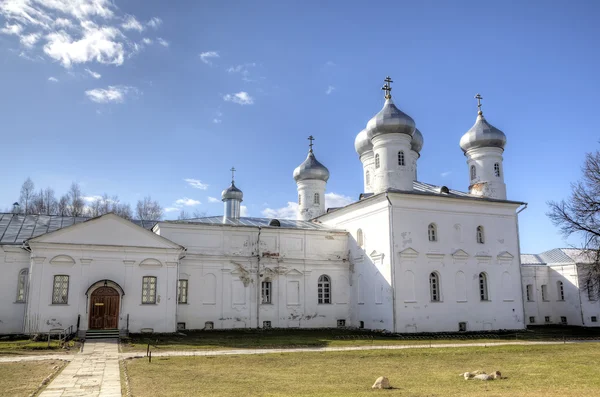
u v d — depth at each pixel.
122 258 40.12
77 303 38.38
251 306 46.97
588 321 55.53
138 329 39.75
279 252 49.09
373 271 46.66
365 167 57.19
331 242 51.19
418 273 44.62
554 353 30.16
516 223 50.38
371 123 49.09
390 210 44.88
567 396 16.41
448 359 27.50
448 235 46.75
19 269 39.34
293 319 48.19
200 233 46.44
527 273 59.31
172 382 19.69
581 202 45.34
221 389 18.28
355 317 49.22
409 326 43.25
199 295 45.25
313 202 62.16
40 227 43.91
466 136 53.38
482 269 47.56
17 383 19.36
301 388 18.61
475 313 46.22
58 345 31.69
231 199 57.47
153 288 40.81
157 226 45.75
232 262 46.91
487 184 51.69
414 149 57.31
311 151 64.12
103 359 26.34
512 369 23.41
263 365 24.81
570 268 57.59
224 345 33.22
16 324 38.50
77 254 39.03
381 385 18.50
